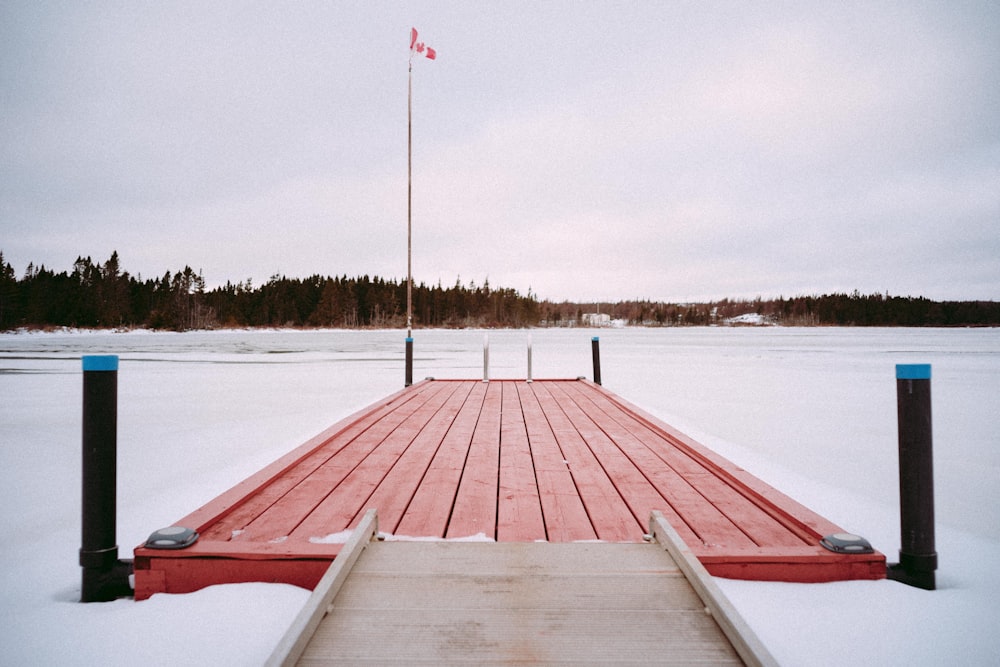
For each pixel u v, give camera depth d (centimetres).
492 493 309
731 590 211
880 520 317
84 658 179
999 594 218
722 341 3934
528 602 176
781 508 262
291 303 10631
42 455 521
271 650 181
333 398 897
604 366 1619
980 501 370
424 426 514
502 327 12875
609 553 209
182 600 207
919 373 220
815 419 695
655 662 152
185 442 551
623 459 384
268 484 318
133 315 9212
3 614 208
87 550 215
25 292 7888
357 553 202
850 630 190
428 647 157
